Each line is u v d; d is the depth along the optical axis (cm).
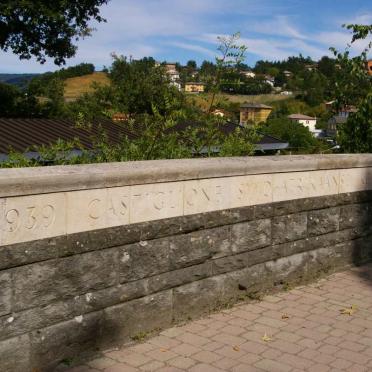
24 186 365
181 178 477
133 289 450
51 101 3384
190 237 495
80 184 400
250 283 562
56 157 612
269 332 485
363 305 563
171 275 481
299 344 462
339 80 1033
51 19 2483
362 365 427
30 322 379
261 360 429
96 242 418
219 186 516
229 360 426
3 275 362
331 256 664
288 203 595
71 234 400
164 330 477
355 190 687
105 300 429
